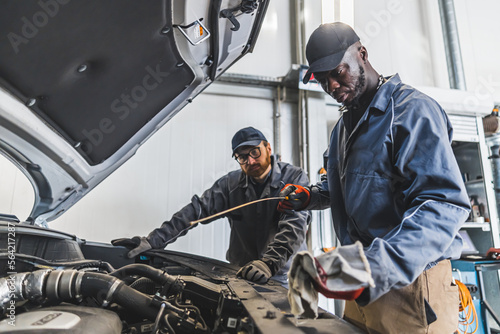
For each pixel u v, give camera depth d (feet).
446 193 2.27
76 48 2.23
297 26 9.96
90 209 7.89
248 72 9.58
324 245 8.43
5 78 2.15
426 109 2.59
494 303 8.84
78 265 3.23
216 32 3.07
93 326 1.74
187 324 2.05
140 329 2.06
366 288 1.71
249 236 5.79
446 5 10.99
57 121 2.76
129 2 2.15
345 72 2.81
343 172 3.34
